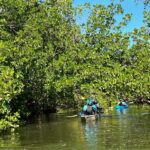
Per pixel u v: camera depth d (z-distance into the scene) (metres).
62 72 26.55
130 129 20.66
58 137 19.12
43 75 26.77
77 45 27.66
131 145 15.70
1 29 26.09
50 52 26.83
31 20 27.20
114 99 26.80
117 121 25.44
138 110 34.88
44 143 17.45
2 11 27.42
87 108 29.59
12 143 17.97
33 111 34.19
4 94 21.41
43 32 27.69
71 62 26.41
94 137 18.41
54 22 27.75
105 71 25.89
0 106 21.91
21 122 27.95
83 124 24.98
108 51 27.23
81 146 16.12
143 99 29.11
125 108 38.00
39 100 32.44
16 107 28.64
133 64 27.47
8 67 22.14
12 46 23.97
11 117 22.47
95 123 25.06
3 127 22.34
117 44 27.50
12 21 27.92
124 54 27.56
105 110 33.03
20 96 29.08
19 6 27.11
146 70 27.00
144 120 25.12
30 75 26.36
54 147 16.23
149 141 16.45
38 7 28.36
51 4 29.16
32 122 28.39
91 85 25.77
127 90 26.16
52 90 28.80
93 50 27.02
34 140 18.56
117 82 25.48
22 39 25.45
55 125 25.41
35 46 25.55
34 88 29.34
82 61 27.14
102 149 15.20
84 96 30.72
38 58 25.81
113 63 26.80
